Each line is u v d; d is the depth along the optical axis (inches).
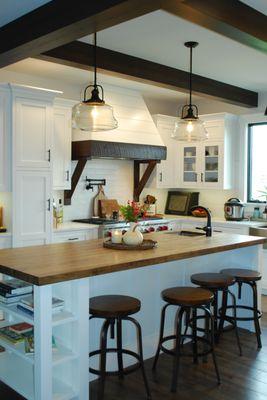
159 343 121.2
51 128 179.0
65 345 100.7
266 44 125.2
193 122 154.3
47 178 178.4
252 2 114.0
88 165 223.6
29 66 178.7
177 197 261.9
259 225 214.2
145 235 159.2
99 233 199.8
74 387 97.1
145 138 221.3
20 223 170.4
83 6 102.0
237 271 146.7
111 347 121.6
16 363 108.1
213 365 126.8
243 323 160.2
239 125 241.8
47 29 112.3
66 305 100.4
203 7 101.3
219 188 235.9
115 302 105.2
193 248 126.2
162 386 113.7
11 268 94.7
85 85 210.7
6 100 165.9
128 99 220.4
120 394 109.2
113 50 153.6
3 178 166.7
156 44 147.8
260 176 239.6
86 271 93.8
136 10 97.1
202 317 126.6
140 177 249.3
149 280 133.0
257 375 120.5
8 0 110.4
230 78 196.9
